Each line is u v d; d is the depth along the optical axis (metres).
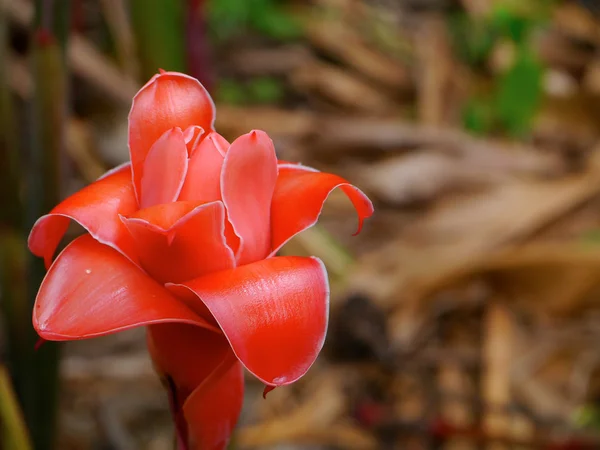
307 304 0.41
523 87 1.42
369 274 1.09
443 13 1.83
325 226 1.25
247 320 0.40
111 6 1.18
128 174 0.44
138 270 0.42
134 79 1.17
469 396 0.96
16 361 0.61
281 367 0.40
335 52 1.67
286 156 1.33
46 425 0.61
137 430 0.93
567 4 1.84
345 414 0.96
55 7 0.55
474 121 1.51
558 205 1.17
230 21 1.62
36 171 0.57
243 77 1.58
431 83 1.57
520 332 1.05
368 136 1.36
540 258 1.04
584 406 0.97
